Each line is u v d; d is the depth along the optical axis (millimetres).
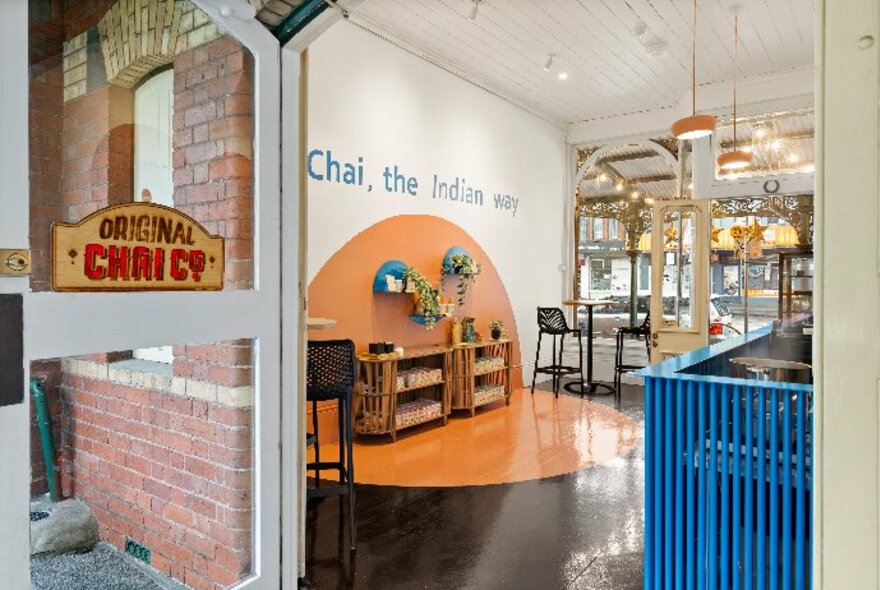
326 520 3701
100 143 2381
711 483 2498
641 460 5008
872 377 1116
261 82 2381
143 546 2641
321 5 2355
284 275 2516
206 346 2494
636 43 6422
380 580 2945
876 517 1109
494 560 3170
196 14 2498
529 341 8672
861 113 1131
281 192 2496
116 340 1902
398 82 6258
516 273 8336
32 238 1783
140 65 2527
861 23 1133
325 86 5434
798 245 8133
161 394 2609
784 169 7523
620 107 8617
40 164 2207
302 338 2895
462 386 6598
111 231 1944
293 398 2568
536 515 3801
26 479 1666
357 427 5543
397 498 4105
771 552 2346
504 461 4980
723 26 6016
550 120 9078
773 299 11016
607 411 6969
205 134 2475
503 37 6242
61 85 2289
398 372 5949
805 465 2260
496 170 7859
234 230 2385
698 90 7812
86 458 2594
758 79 7402
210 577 2488
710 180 7934
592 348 8445
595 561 3162
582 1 5496
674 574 2594
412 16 5762
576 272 9742
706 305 6762
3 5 1601
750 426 2404
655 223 6941
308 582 2916
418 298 6293
